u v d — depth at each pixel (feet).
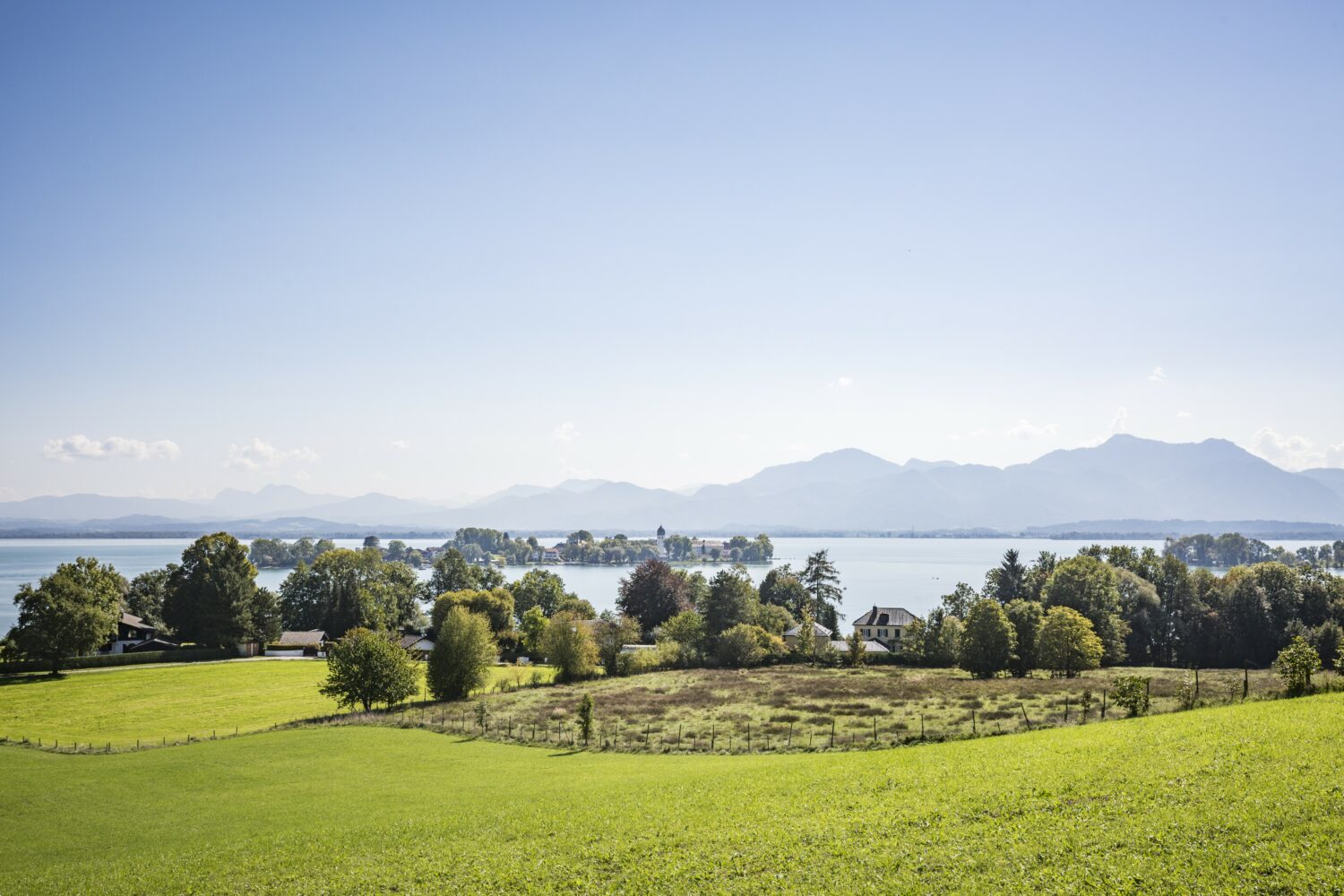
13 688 296.92
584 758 167.02
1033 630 287.69
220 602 399.03
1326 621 337.93
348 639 256.32
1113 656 340.59
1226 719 117.70
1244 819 70.79
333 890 86.53
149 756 179.32
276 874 94.43
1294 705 125.70
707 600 406.62
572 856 89.25
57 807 138.31
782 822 92.53
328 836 109.91
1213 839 68.03
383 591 496.64
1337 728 99.81
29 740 202.59
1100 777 91.40
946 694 226.17
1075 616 276.41
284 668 351.67
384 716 222.07
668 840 90.74
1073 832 74.69
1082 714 164.86
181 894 89.81
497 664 381.81
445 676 257.55
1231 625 352.08
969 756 118.73
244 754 179.01
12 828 126.93
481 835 102.42
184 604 404.36
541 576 526.57
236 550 423.64
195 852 108.06
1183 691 165.99
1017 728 159.84
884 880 70.74
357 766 164.76
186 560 418.31
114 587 378.12
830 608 503.61
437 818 115.24
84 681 313.32
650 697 246.47
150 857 107.86
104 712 252.62
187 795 145.89
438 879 86.79
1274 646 342.85
